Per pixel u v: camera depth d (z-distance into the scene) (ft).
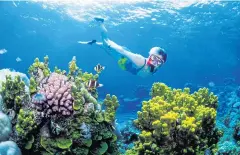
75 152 13.66
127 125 30.45
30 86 14.69
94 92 17.12
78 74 17.39
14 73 16.94
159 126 13.33
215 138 15.67
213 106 17.02
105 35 12.69
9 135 13.51
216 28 146.00
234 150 21.49
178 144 13.65
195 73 243.19
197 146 13.80
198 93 17.15
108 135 14.82
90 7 126.00
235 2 122.83
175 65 234.17
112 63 219.61
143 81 228.63
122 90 212.23
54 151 13.35
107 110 16.31
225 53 198.59
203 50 195.00
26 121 13.12
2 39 171.53
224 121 37.50
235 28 144.77
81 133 13.82
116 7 126.21
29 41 175.83
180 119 13.78
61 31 157.48
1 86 15.43
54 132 13.57
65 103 13.75
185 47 187.52
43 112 13.84
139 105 103.09
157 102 14.99
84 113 14.25
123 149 22.11
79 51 202.49
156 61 12.28
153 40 170.19
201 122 14.26
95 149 14.46
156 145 13.53
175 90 17.29
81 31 158.20
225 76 234.58
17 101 14.12
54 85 14.21
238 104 43.75
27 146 13.28
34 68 16.55
